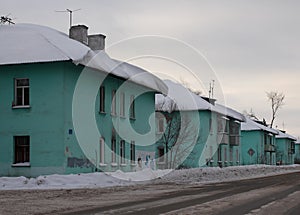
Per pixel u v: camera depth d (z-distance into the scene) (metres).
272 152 83.31
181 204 13.03
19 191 18.80
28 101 26.69
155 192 18.00
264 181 25.95
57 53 25.80
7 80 26.95
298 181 25.50
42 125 26.17
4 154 26.61
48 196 16.41
